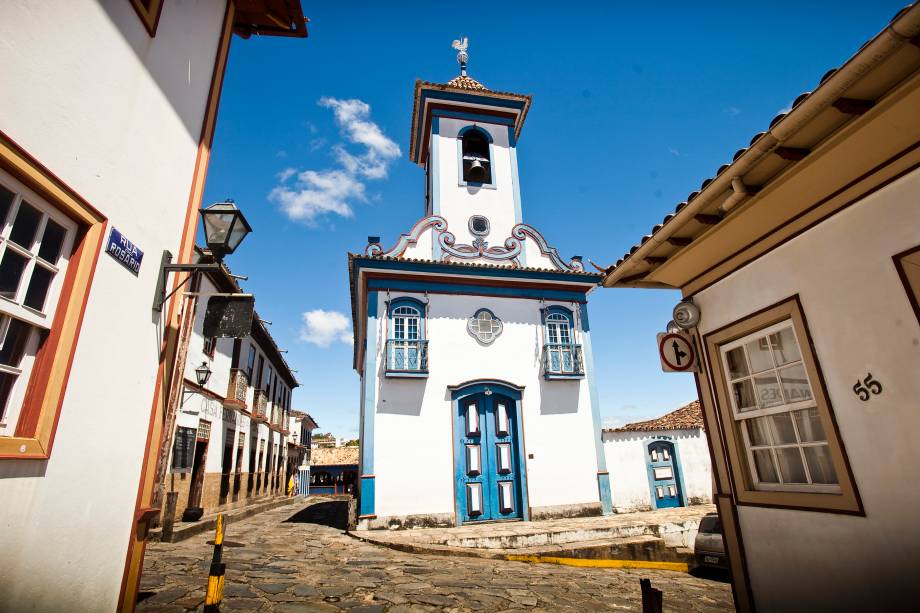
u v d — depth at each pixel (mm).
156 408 4363
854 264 3354
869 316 3244
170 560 7273
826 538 3477
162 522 9477
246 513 15375
